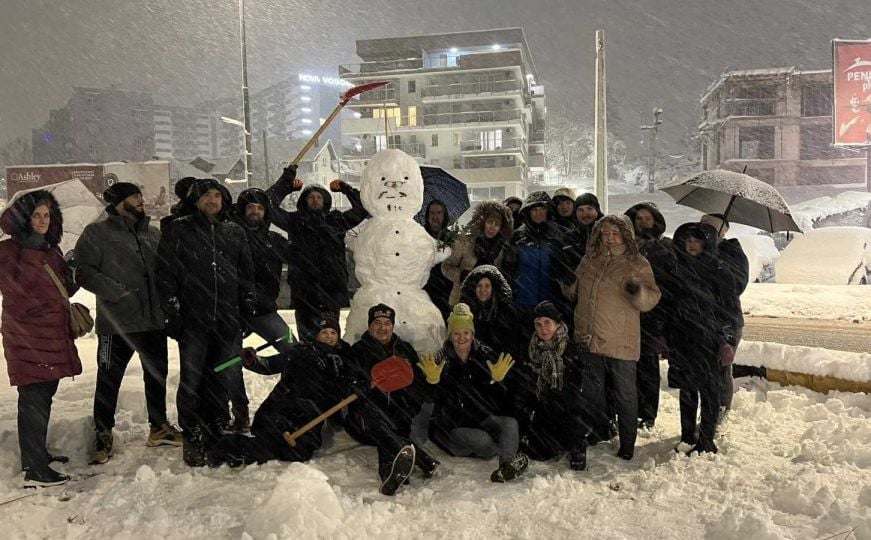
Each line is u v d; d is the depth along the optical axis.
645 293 4.33
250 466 4.27
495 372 4.40
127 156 79.69
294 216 5.76
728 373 4.76
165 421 4.75
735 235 23.09
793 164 37.72
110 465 4.38
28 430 3.96
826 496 3.59
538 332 4.45
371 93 40.62
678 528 3.43
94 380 6.14
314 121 107.75
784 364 5.88
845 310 10.82
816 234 15.59
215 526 3.45
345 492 3.93
